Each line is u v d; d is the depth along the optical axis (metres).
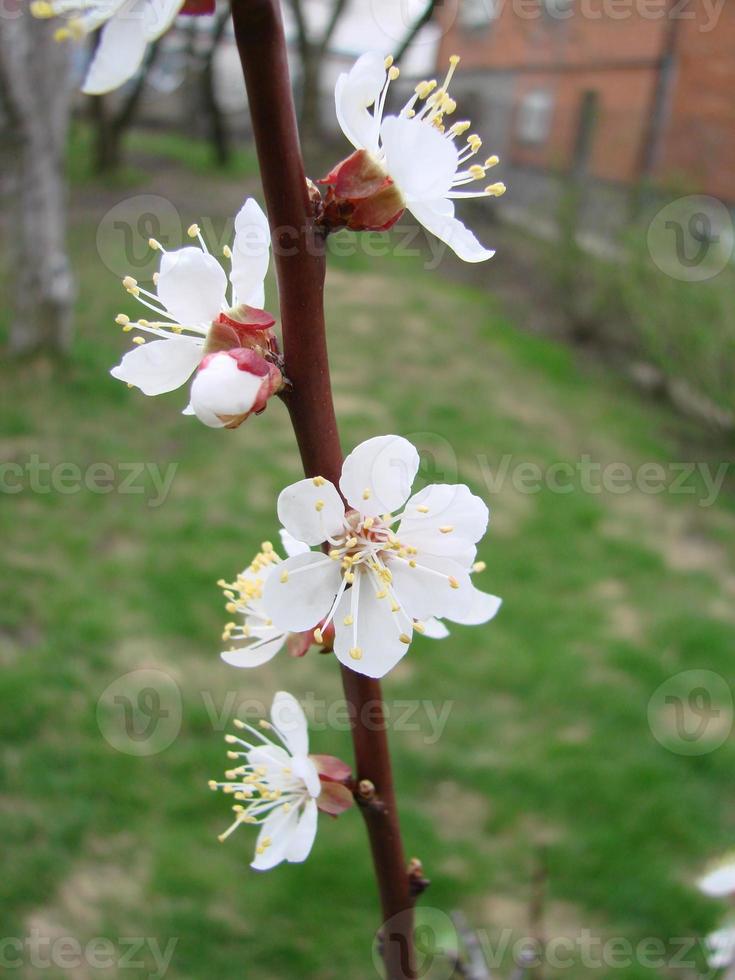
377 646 0.10
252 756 0.11
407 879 0.11
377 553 0.11
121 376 0.10
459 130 0.11
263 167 0.09
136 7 0.08
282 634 0.12
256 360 0.09
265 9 0.08
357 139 0.10
